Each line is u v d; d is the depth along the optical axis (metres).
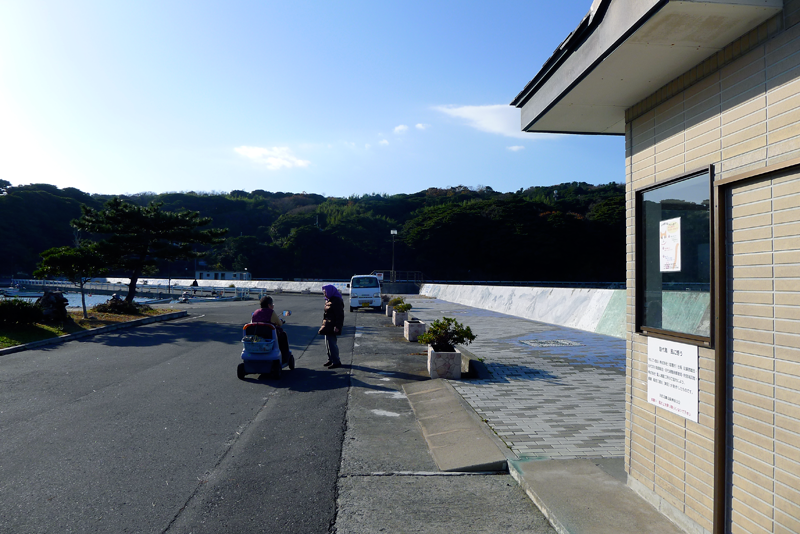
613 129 5.06
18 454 5.32
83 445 5.61
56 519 3.90
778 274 2.73
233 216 117.88
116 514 3.99
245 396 7.94
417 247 81.81
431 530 3.76
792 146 2.66
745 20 2.86
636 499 4.05
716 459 3.13
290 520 3.91
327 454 5.39
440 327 9.48
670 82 3.76
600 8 3.27
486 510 4.09
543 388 8.17
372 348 13.20
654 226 4.01
